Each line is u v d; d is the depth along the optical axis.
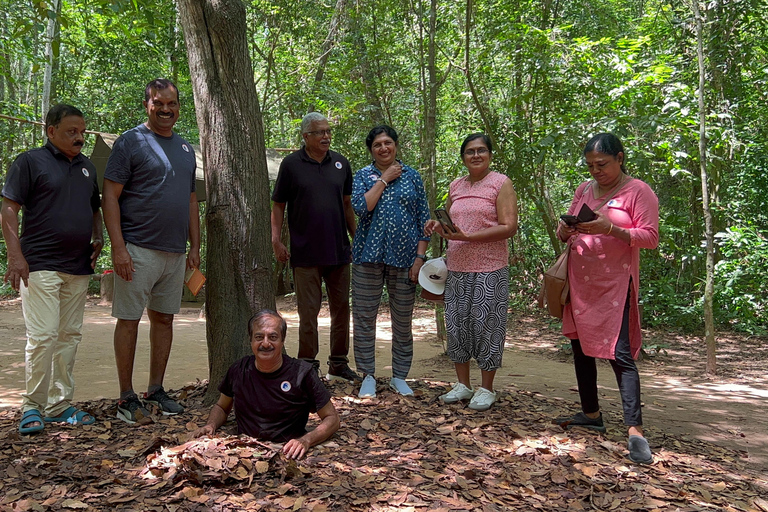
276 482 2.93
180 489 2.85
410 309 4.70
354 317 4.63
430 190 8.13
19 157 3.74
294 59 13.19
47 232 3.75
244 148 4.29
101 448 3.36
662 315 10.01
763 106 9.72
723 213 9.70
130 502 2.73
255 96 4.41
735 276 8.95
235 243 4.26
